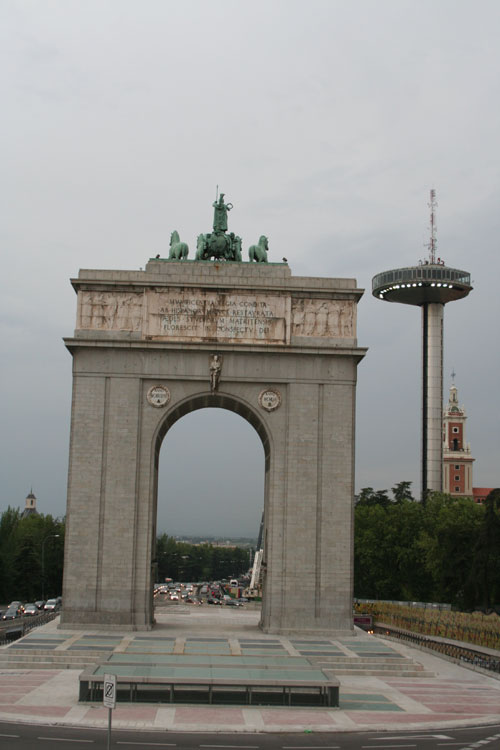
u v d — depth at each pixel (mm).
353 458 75062
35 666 59156
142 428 75000
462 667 66625
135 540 73375
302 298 76812
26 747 37781
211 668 50625
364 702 50781
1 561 140250
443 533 103812
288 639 69750
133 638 67312
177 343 75062
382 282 179875
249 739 41031
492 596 93812
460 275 174250
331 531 74000
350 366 76125
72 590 72438
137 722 43438
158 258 78062
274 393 75688
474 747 39812
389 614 97438
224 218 80562
